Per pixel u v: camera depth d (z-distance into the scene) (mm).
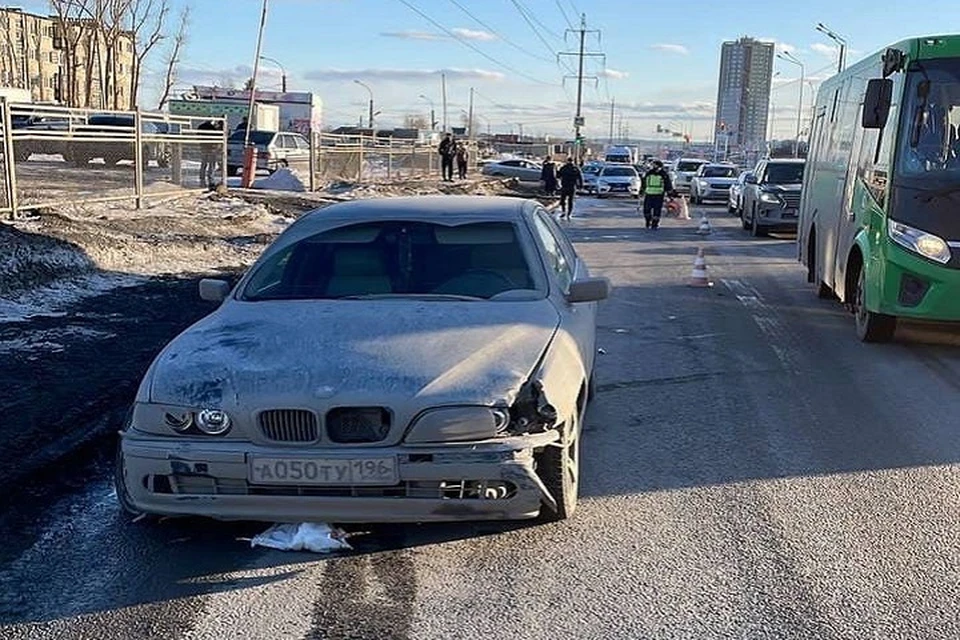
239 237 17391
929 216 8477
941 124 8602
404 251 5559
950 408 6969
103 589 3941
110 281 11930
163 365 4352
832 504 4984
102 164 18703
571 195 28156
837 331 10164
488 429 4027
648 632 3619
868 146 9648
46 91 82875
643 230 25016
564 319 5109
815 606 3832
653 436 6191
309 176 31281
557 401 4258
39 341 8414
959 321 8633
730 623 3689
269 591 3930
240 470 4012
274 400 4008
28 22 81000
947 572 4156
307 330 4621
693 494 5113
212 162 23578
